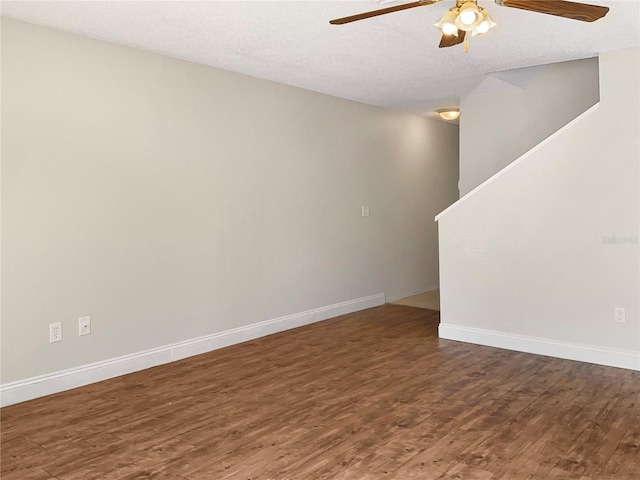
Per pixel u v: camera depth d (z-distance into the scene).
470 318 4.52
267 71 4.37
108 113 3.54
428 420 2.91
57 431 2.78
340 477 2.30
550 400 3.19
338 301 5.59
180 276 4.04
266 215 4.72
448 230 4.59
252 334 4.64
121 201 3.64
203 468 2.38
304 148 5.08
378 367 3.86
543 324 4.14
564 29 3.33
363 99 5.58
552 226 4.05
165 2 2.85
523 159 4.14
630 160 3.70
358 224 5.81
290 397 3.27
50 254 3.29
